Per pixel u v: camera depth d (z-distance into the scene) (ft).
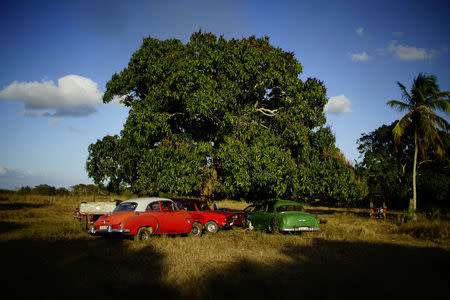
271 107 66.54
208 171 53.78
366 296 18.72
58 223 54.44
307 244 37.65
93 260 28.07
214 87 52.80
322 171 54.90
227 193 56.65
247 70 56.34
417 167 103.76
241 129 53.88
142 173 55.21
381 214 86.07
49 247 33.96
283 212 48.11
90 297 18.04
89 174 57.93
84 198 124.67
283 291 19.29
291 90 57.11
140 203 40.63
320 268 25.80
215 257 29.60
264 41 61.21
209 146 54.19
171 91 55.67
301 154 57.67
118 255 30.19
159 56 57.93
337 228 53.06
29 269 23.98
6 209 82.12
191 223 44.29
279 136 57.31
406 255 32.07
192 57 55.57
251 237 44.34
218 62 55.62
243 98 61.67
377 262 28.45
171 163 51.26
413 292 19.52
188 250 32.76
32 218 62.85
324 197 68.44
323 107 60.95
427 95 75.10
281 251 33.58
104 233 37.22
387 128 107.55
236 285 20.21
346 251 33.88
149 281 20.94
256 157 50.29
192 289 19.25
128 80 58.13
